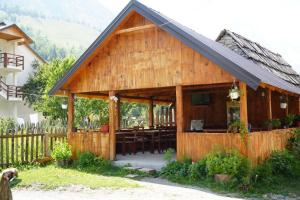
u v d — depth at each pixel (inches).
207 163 433.4
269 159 479.8
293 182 443.8
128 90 584.4
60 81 592.4
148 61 535.8
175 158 575.5
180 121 500.1
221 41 762.8
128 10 534.0
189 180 444.5
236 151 433.1
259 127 625.6
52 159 601.0
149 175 487.8
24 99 1576.0
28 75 1679.4
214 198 364.8
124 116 1341.0
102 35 556.1
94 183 439.5
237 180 408.5
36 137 595.2
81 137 595.8
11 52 1493.6
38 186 432.1
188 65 498.6
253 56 740.0
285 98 668.7
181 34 484.1
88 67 594.2
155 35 532.1
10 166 556.7
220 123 677.3
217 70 472.4
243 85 450.9
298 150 556.1
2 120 1097.4
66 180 459.2
